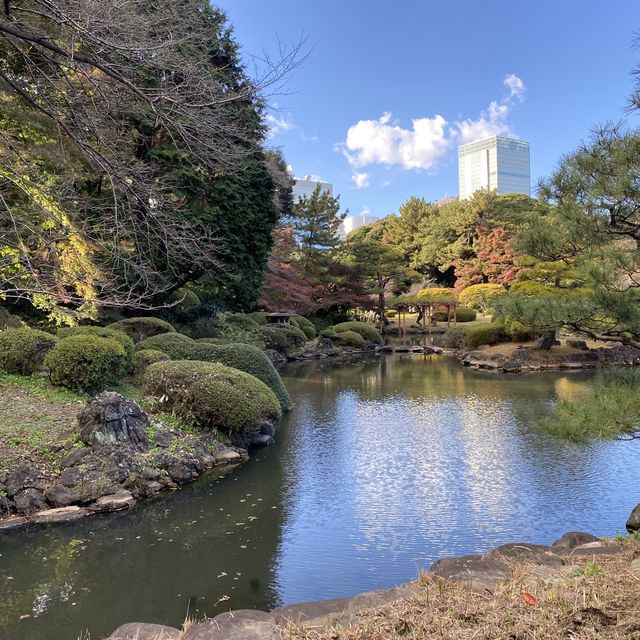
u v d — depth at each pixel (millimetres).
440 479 5977
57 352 7094
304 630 2135
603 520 4773
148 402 7145
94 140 6066
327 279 28156
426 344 25453
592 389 4457
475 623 2035
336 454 7047
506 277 28531
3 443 5363
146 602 3357
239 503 5227
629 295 4148
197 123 5023
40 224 6277
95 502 4992
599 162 4129
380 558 4023
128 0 4836
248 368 9406
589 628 1902
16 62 6543
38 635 2980
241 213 13969
